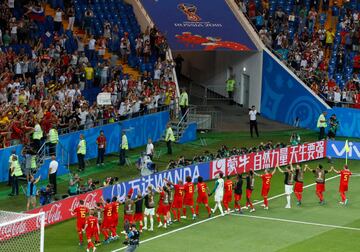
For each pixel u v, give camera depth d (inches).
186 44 3826.3
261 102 3944.4
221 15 4003.4
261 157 3137.3
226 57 4079.7
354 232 2463.1
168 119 3496.6
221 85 4121.6
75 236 2368.4
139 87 3437.5
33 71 3233.3
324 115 3553.2
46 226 2428.6
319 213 2662.4
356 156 3368.6
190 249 2281.0
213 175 2977.4
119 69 3486.7
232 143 3486.7
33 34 3425.2
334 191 2933.1
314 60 3895.2
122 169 3063.5
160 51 3720.5
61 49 3390.7
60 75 3277.6
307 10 4148.6
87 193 2541.8
